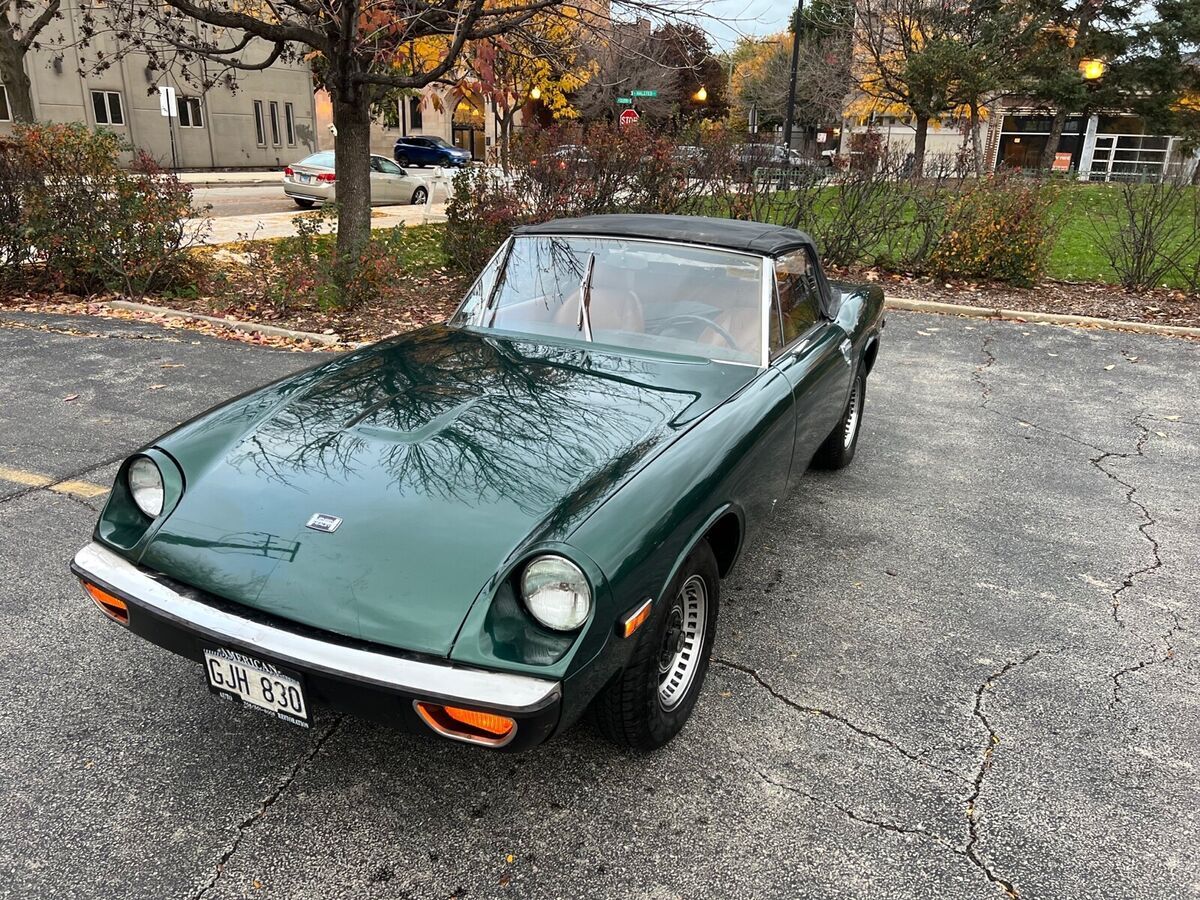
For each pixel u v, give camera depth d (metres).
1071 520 4.40
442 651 1.93
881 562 3.88
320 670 1.95
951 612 3.46
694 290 3.40
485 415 2.63
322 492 2.27
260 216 16.38
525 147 9.39
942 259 11.08
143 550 2.27
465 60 7.80
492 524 2.12
